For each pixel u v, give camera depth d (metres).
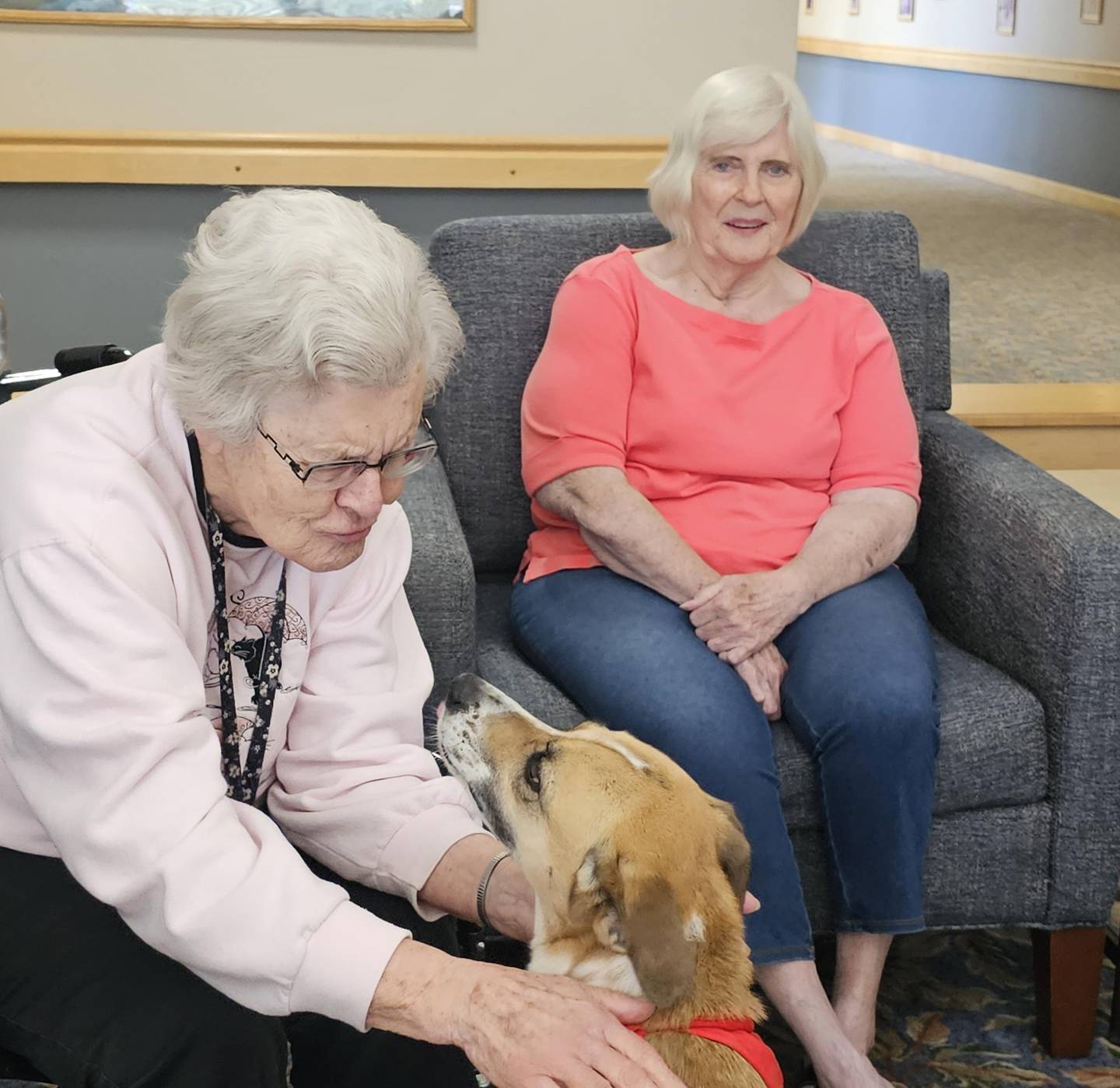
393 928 1.36
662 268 2.45
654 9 3.64
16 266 3.68
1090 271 6.58
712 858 1.52
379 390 1.34
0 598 1.35
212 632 1.53
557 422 2.35
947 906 2.22
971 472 2.50
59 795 1.34
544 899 1.57
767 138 2.32
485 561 2.65
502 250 2.58
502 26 3.61
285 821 1.67
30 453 1.39
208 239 1.37
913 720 2.05
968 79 9.33
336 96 3.63
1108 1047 2.30
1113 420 3.70
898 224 2.72
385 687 1.69
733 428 2.36
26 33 3.48
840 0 11.12
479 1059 1.31
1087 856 2.21
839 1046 1.93
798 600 2.21
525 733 1.68
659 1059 1.28
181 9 3.50
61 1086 1.44
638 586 2.29
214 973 1.34
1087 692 2.17
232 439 1.36
